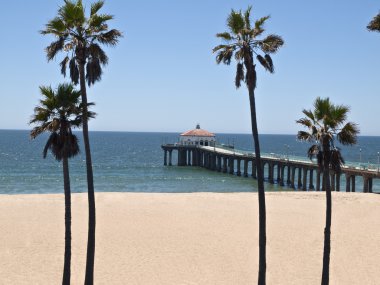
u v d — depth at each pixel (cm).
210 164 8931
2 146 17325
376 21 2039
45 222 3119
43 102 1647
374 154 17125
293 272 2225
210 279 2131
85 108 1647
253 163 7375
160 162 11562
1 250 2486
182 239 2759
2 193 5722
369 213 3597
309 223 3222
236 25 1705
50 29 1608
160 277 2142
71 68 1636
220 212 3541
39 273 2159
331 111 1747
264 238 1772
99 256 2416
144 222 3164
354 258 2447
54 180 7006
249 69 1709
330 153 1770
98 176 7619
